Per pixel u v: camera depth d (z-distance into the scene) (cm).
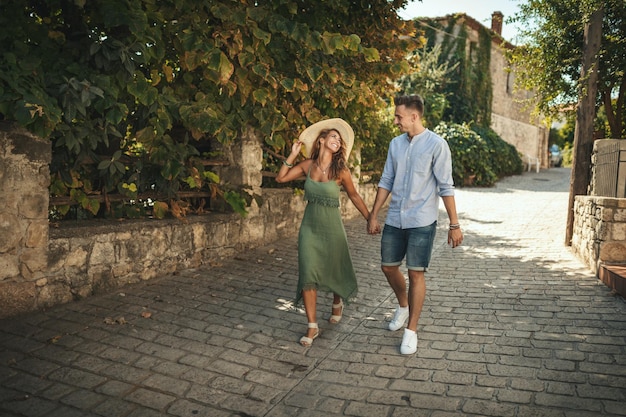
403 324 401
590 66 671
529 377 304
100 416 261
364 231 855
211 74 484
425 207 350
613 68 687
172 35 483
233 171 644
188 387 296
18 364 310
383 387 299
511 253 670
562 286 501
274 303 453
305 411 274
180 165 491
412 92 1741
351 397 288
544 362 324
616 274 468
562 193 1392
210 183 595
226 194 598
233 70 490
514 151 1947
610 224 520
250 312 427
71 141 396
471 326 397
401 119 355
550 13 728
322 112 720
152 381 300
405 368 324
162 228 516
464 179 1603
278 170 739
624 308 427
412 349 346
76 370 307
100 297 440
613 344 349
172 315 409
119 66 409
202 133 532
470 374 312
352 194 384
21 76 356
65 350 333
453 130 1633
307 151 394
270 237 712
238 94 555
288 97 613
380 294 495
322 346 363
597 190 624
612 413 260
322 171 374
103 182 486
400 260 374
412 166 353
